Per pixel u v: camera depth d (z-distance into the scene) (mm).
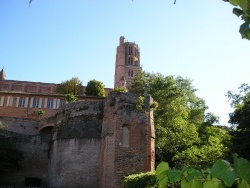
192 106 67688
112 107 36969
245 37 2590
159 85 58344
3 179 42750
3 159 40625
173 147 48438
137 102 36562
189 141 49250
